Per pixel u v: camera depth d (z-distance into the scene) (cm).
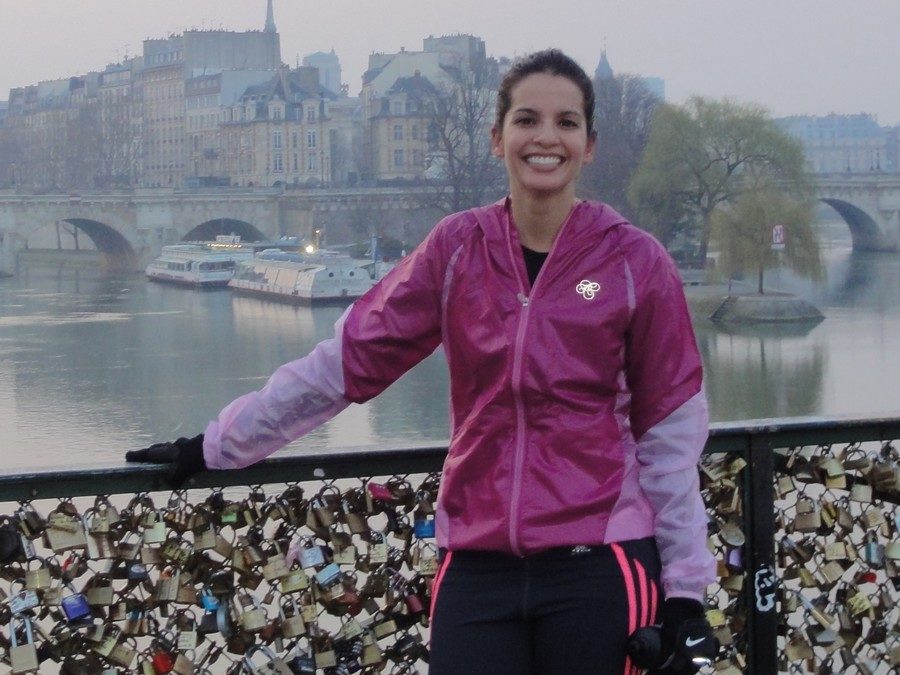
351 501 370
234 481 357
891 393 4681
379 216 11050
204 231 11944
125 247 11444
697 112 7512
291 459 359
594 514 307
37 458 3900
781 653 413
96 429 4284
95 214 10719
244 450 334
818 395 4703
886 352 5447
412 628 377
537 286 313
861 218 11131
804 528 405
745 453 397
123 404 4688
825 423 399
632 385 320
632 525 311
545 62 322
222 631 361
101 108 18225
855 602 414
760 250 6775
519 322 311
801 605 412
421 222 10981
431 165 12325
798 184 7350
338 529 370
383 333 325
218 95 16312
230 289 9425
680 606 307
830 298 7588
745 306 6444
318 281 8175
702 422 319
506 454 310
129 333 6788
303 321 7381
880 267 9650
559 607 304
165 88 17400
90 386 5056
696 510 316
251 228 11756
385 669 376
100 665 358
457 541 312
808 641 412
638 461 319
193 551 360
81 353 5969
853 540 423
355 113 16462
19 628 348
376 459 365
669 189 7544
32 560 349
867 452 415
